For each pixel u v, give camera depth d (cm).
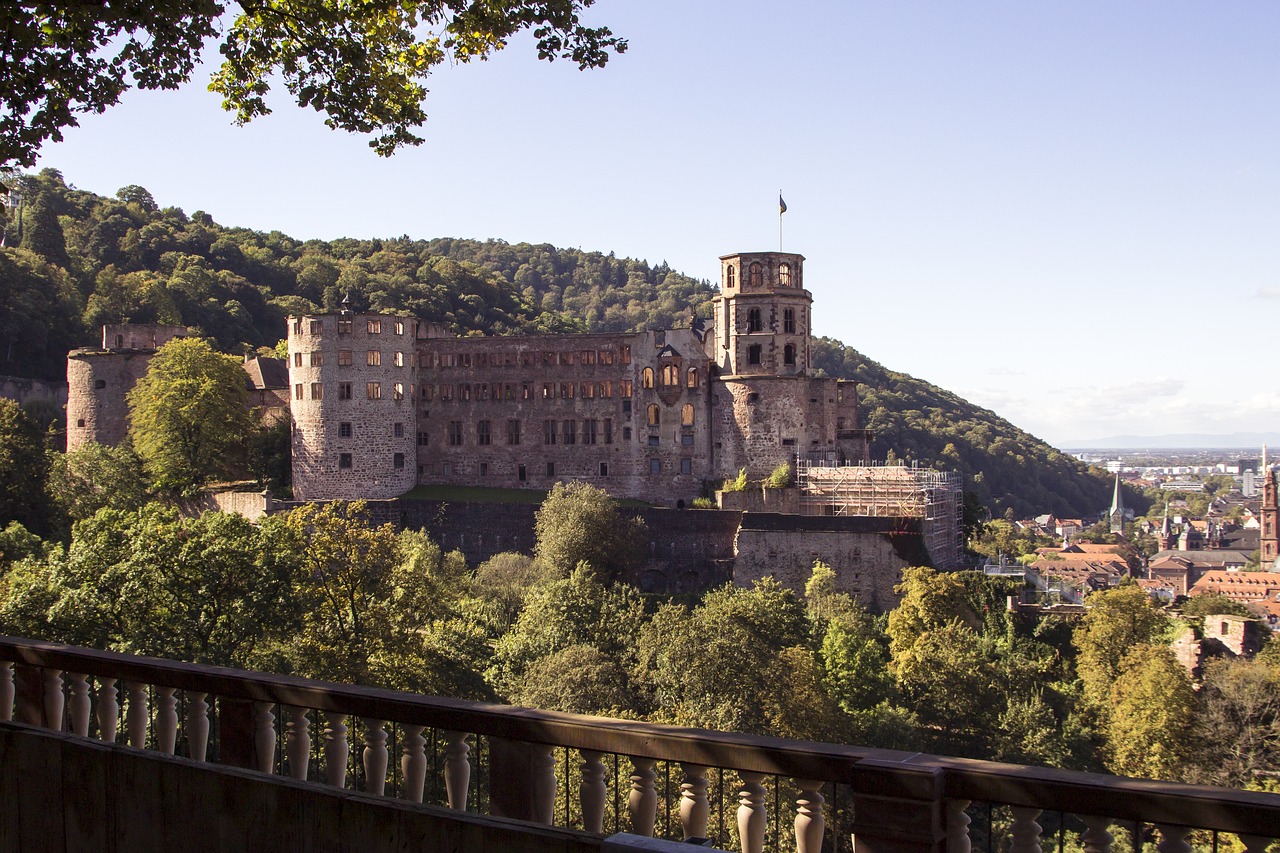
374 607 7506
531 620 9325
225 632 6888
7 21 2405
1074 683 9969
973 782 1261
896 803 1273
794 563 11850
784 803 3488
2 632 6469
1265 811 1130
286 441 13888
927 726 9088
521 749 1564
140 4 2503
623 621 9044
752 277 13550
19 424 12612
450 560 11556
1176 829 1205
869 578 11719
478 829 1412
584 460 13650
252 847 1586
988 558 15188
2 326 17088
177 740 2044
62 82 2670
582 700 7456
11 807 1800
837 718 7994
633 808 1491
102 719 1995
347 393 13038
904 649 10181
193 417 13025
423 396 13975
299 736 1777
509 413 13838
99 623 6662
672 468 13525
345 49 2958
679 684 7888
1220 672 9088
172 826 1656
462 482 13900
